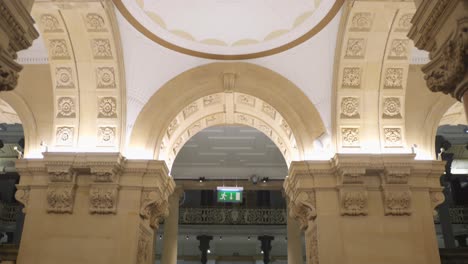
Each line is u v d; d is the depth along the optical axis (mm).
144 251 7844
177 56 8094
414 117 8211
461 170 17797
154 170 7602
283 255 19922
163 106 8109
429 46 3605
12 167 17859
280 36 7820
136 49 7805
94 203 7355
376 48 7457
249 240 20156
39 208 7414
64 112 7879
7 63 3414
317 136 7965
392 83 7781
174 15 7539
